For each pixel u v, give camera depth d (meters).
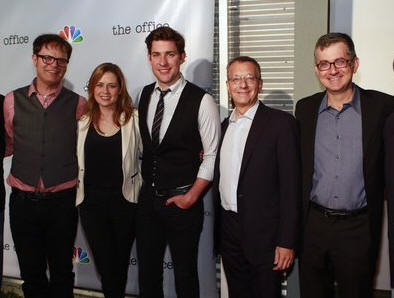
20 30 2.76
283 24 2.46
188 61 2.49
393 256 1.62
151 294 2.11
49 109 2.14
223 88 2.51
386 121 1.63
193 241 2.03
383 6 2.39
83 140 2.12
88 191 2.13
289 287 2.50
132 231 2.19
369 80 2.46
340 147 1.74
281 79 2.49
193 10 2.46
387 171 1.62
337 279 1.82
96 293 2.82
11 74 2.82
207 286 2.61
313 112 1.82
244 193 1.82
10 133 2.21
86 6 2.63
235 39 2.54
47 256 2.27
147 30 2.54
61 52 2.10
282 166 1.76
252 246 1.82
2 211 2.23
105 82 2.06
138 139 2.16
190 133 1.98
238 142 1.86
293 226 1.75
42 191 2.15
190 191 1.96
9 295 2.91
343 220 1.75
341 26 2.46
